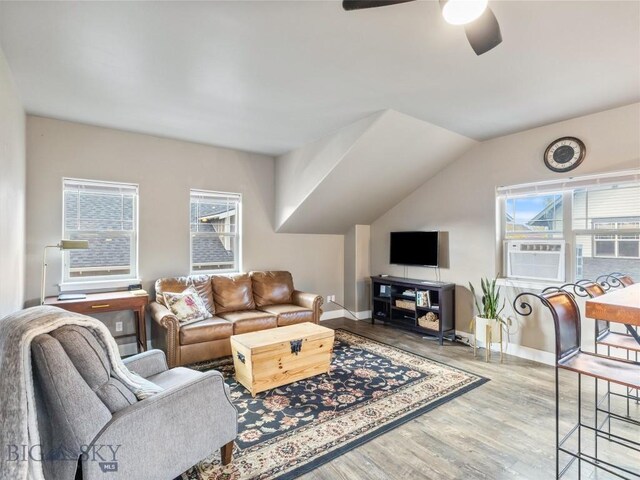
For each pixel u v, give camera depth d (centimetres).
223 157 447
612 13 181
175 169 412
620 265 312
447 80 260
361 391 282
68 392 129
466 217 421
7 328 143
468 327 416
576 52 220
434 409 254
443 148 402
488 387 291
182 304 352
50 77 251
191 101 297
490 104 304
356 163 384
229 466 190
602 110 314
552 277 354
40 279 335
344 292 558
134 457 143
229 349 355
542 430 226
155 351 222
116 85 266
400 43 210
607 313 138
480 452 203
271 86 269
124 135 379
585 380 304
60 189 345
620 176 305
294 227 492
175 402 158
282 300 450
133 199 389
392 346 402
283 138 405
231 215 461
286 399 269
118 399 144
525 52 220
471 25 164
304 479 180
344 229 546
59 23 188
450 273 438
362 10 178
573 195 341
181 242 416
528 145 367
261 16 183
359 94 286
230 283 415
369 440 215
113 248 377
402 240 484
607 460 194
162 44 210
